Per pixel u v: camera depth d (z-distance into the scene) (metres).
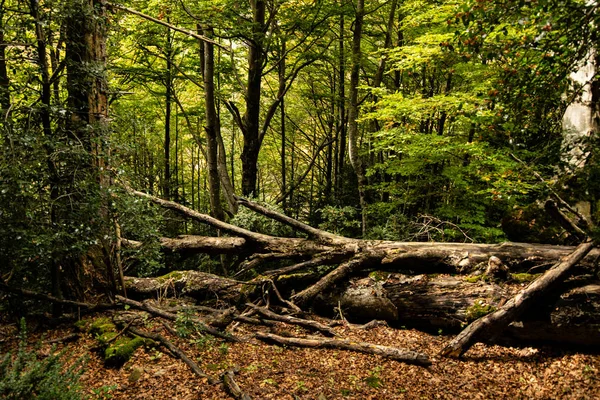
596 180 4.71
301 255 7.96
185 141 21.41
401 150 9.11
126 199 5.99
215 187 12.33
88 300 6.67
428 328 6.43
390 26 13.02
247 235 8.48
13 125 4.86
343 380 4.85
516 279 6.08
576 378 4.72
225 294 7.54
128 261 8.29
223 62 14.21
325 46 14.93
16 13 5.52
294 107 23.11
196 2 11.09
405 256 6.93
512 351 5.56
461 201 10.41
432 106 8.21
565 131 5.55
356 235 12.25
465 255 6.62
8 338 5.75
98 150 5.87
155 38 13.09
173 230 12.21
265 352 5.61
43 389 2.96
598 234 5.04
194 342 5.70
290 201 18.36
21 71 5.80
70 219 5.47
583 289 5.43
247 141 13.05
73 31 5.96
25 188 4.70
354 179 16.89
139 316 6.28
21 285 6.09
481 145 7.62
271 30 12.62
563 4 3.49
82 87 6.20
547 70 4.02
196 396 4.41
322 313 7.32
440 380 4.87
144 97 16.95
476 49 3.82
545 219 6.95
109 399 4.33
